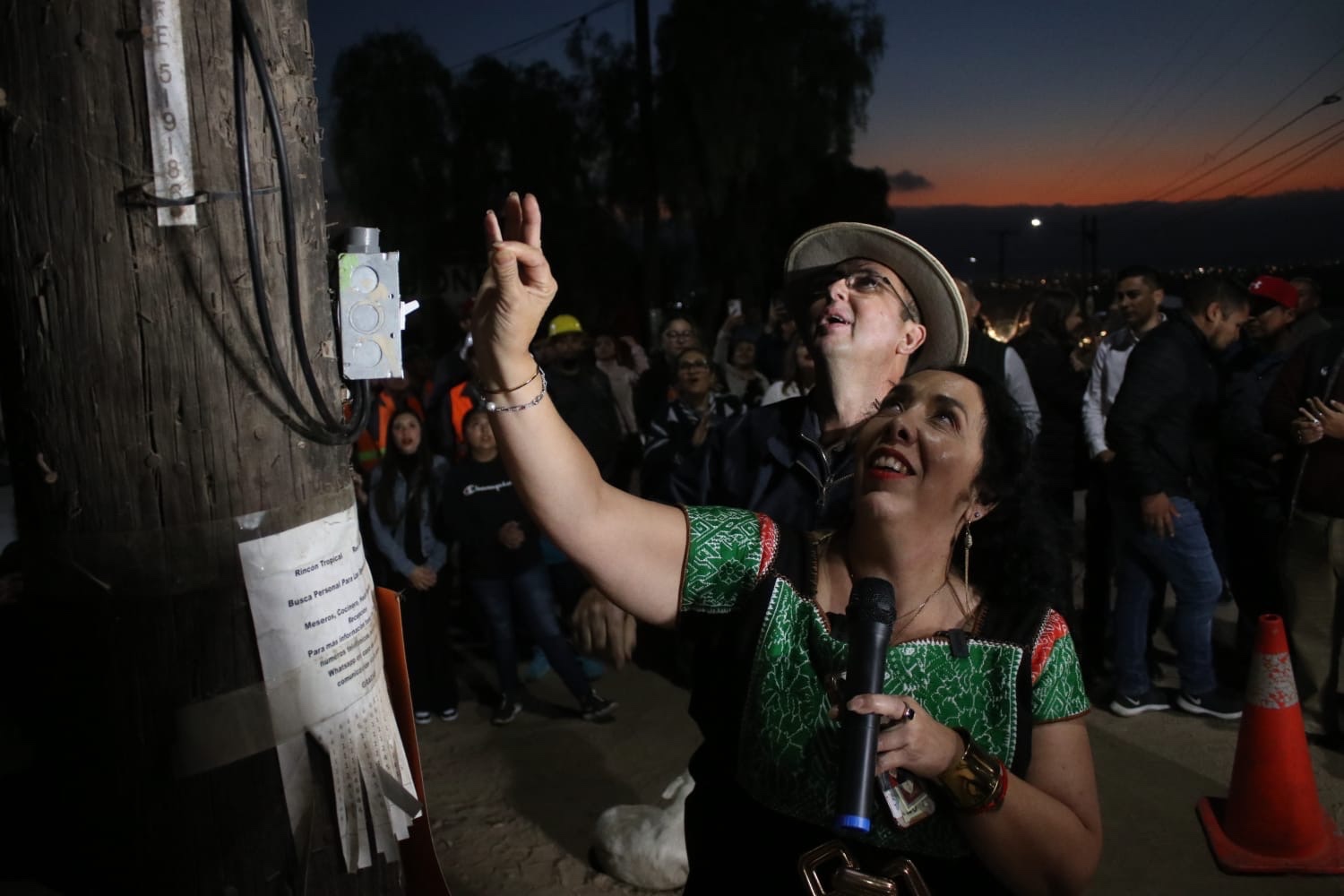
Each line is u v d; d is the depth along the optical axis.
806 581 1.60
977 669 1.49
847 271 2.37
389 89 17.31
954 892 1.50
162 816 1.27
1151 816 3.82
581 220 18.38
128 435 1.22
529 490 1.58
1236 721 4.61
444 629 4.96
